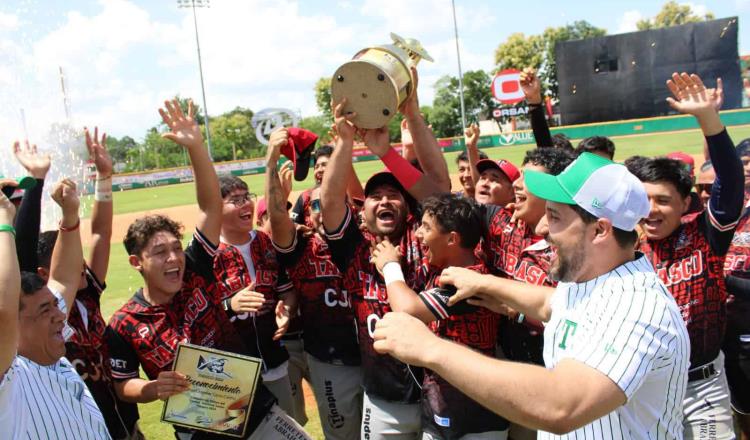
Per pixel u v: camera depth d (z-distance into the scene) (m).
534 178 2.29
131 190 42.16
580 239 2.22
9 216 2.40
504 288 2.96
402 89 3.79
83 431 2.72
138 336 3.62
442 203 3.49
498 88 46.12
